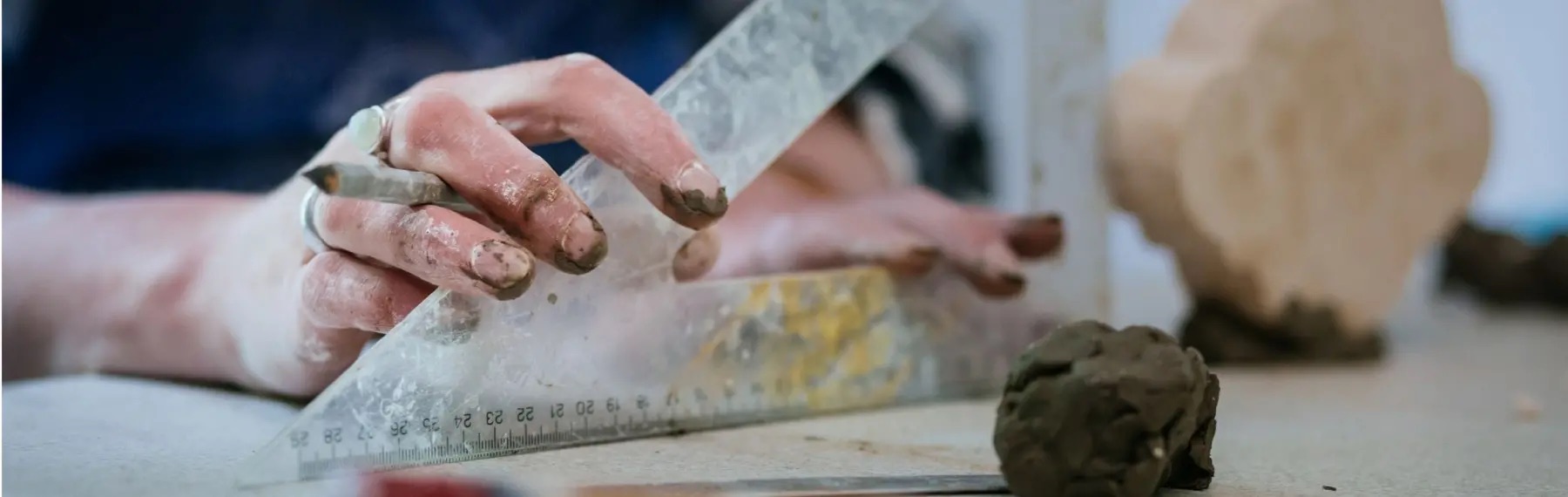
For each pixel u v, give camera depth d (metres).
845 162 1.17
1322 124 1.08
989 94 1.07
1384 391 0.96
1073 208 0.93
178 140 1.29
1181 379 0.52
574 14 1.18
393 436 0.59
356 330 0.64
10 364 0.90
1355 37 1.08
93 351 0.87
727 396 0.74
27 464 0.60
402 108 0.56
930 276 0.86
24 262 0.90
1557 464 0.66
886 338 0.83
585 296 0.65
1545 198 2.09
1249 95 1.03
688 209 0.60
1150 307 1.55
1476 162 1.18
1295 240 1.09
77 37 1.31
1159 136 1.02
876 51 0.73
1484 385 0.99
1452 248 1.72
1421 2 1.12
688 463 0.62
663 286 0.68
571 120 0.61
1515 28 2.10
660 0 1.20
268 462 0.56
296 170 1.17
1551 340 1.34
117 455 0.62
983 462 0.63
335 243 0.60
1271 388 0.97
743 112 0.67
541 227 0.55
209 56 1.29
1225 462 0.66
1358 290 1.14
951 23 1.11
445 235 0.54
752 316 0.75
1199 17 1.07
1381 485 0.60
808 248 0.87
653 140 0.60
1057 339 0.54
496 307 0.61
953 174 1.11
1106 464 0.51
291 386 0.72
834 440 0.70
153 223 0.92
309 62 1.25
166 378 0.85
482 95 0.62
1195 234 1.04
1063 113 0.93
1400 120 1.13
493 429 0.62
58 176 1.29
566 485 0.56
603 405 0.67
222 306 0.78
